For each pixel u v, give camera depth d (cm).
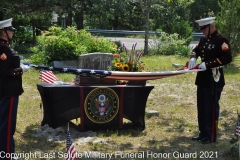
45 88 727
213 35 676
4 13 2466
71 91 735
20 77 571
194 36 2980
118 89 754
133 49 802
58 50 1450
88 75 696
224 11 1720
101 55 1264
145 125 813
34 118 849
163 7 2575
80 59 1250
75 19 3152
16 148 662
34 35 2502
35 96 1058
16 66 557
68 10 2469
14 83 561
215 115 691
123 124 802
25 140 705
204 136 715
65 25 2836
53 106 735
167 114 910
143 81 774
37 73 1377
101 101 750
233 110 951
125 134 747
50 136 725
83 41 1560
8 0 2314
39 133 743
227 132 775
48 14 2562
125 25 4169
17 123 807
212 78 675
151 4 2228
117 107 761
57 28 1611
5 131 563
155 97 1076
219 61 659
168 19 2666
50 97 729
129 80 726
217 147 680
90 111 746
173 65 1612
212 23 675
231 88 1204
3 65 548
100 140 707
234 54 1738
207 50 673
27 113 888
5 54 548
